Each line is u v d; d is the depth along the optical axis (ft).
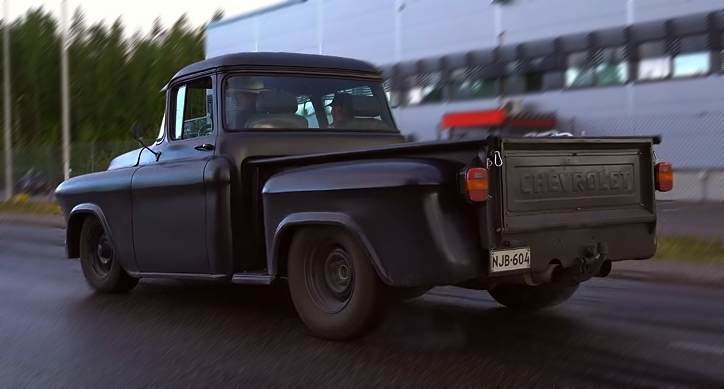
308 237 18.34
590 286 26.12
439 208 15.49
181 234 21.08
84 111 128.06
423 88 86.69
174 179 21.04
